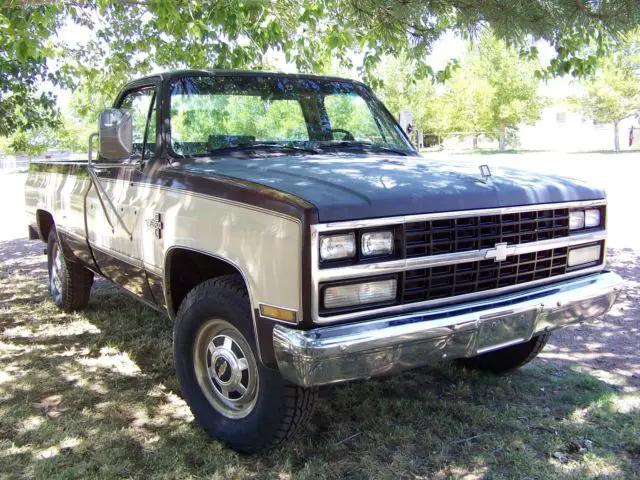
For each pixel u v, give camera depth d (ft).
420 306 9.85
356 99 15.58
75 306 19.21
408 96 124.26
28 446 11.19
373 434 11.53
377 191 9.65
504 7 14.78
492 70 145.69
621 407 12.71
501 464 10.64
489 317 10.07
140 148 14.32
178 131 12.97
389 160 12.91
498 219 10.53
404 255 9.52
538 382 14.06
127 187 13.58
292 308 9.04
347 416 12.37
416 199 9.70
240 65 22.48
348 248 9.14
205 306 10.76
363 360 9.04
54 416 12.35
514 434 11.58
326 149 13.99
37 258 30.32
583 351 16.15
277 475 10.27
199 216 10.81
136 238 13.07
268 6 21.30
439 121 144.97
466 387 13.56
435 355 9.69
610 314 19.27
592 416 12.32
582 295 11.39
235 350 10.87
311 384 8.81
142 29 27.45
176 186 11.61
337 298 9.11
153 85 13.87
